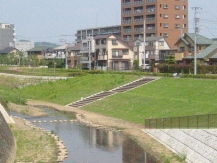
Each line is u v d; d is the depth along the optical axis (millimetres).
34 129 47938
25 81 97938
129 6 135750
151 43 118188
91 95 72250
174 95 59250
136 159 33969
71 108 66875
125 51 115438
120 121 53094
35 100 79500
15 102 72688
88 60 120375
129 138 42844
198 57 84625
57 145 39375
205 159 29328
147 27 130875
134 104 59219
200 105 49438
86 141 41969
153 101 57500
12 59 151750
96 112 61625
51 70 110312
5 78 104250
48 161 33281
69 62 134750
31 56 142000
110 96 67312
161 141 39250
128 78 77375
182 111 49594
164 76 73188
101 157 35062
